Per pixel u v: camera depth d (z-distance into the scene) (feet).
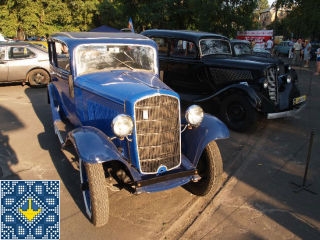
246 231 11.85
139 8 65.36
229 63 24.12
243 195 14.33
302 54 74.28
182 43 26.45
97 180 11.18
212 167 13.23
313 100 32.91
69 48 15.10
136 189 11.64
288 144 20.68
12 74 34.73
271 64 22.94
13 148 18.84
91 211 11.69
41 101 29.96
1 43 34.96
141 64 16.07
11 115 25.29
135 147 11.85
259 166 17.37
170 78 27.63
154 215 12.80
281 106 23.00
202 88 25.90
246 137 21.89
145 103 11.69
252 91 21.71
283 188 15.02
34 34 61.57
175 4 66.08
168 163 12.57
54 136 20.84
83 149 11.09
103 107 13.23
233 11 62.08
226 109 23.00
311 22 86.43
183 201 13.83
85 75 15.11
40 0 60.29
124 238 11.40
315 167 17.33
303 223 12.39
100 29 39.70
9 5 58.49
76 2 60.34
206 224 12.24
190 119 12.98
